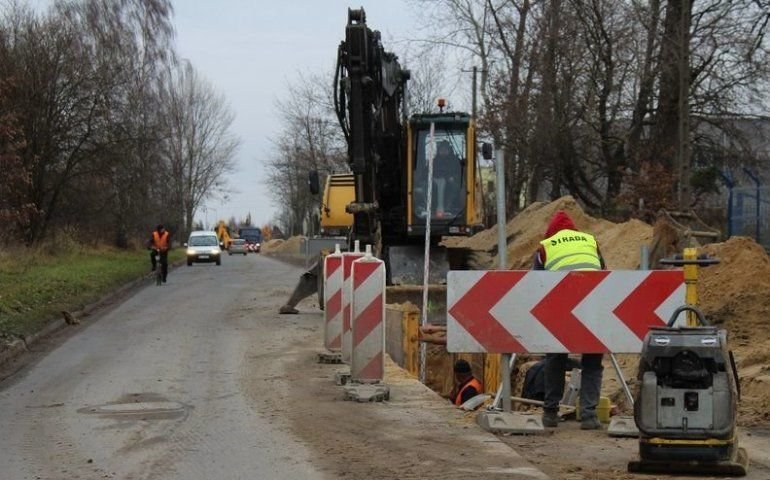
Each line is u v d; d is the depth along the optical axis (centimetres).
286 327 1922
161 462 808
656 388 742
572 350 906
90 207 4338
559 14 3133
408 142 2058
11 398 1167
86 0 4231
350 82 1866
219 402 1103
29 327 1777
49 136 3700
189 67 7619
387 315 1602
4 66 3225
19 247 3488
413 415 1005
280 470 771
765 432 930
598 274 905
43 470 788
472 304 917
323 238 2905
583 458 805
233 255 7756
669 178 2845
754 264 1403
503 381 941
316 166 5506
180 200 8162
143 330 1905
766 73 2714
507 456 803
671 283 895
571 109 3180
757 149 3281
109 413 1045
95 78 3844
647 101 3069
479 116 3381
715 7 2712
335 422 970
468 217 2044
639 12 2973
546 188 4169
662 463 741
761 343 1250
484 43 3716
